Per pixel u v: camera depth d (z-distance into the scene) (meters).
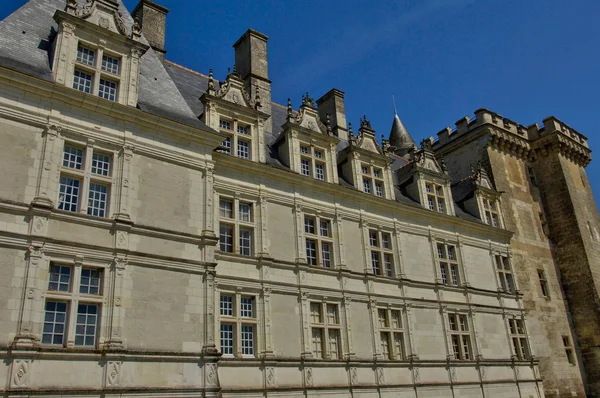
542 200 48.41
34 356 16.53
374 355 28.33
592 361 42.06
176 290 20.44
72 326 17.77
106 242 19.36
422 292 32.81
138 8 31.62
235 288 24.09
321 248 28.72
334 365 26.25
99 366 17.67
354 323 28.19
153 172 21.67
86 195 19.67
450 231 36.81
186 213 22.06
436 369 31.16
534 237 44.91
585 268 44.38
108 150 20.73
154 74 25.42
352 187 31.89
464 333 34.25
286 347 24.88
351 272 29.06
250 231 26.19
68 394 16.66
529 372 37.34
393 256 32.25
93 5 22.58
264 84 33.97
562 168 48.00
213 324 21.02
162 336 19.47
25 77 19.17
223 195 25.55
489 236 39.84
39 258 17.64
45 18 23.31
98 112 20.86
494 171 44.44
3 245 17.16
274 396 23.33
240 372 22.77
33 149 18.91
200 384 19.78
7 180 17.98
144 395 18.19
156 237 20.72
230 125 27.48
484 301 36.72
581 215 47.06
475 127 46.22
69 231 18.69
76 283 18.25
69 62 20.92
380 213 32.66
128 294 19.14
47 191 18.62
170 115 23.52
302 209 28.52
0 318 16.41
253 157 27.39
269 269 25.64
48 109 19.66
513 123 48.56
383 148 34.72
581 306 43.88
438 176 37.97
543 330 40.69
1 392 15.61
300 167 29.55
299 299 26.28
